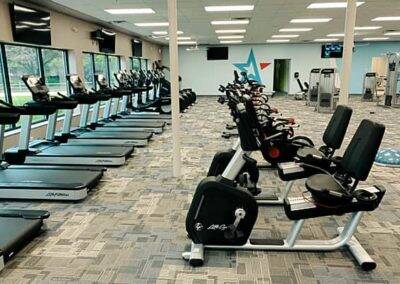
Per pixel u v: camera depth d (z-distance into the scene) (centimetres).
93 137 670
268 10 805
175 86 452
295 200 265
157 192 418
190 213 263
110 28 1083
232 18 920
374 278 242
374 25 1095
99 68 1081
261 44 1814
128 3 683
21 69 700
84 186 389
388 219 337
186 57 1858
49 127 610
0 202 382
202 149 641
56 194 383
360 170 245
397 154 527
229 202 259
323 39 1598
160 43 1697
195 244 271
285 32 1282
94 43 962
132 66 1376
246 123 266
